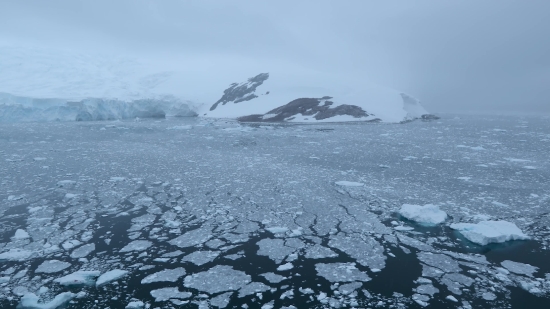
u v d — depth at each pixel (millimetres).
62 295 6801
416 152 23516
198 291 7125
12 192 13680
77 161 19688
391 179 15984
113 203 12445
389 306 6613
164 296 6938
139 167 18234
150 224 10586
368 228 10320
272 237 9703
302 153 23234
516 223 10695
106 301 6793
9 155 21391
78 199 12867
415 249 9039
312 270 7965
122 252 8812
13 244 9203
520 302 6723
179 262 8328
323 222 10750
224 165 18953
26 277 7664
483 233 9484
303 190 14047
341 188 14383
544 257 8609
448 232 10141
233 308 6559
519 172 17391
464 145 26828
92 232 9984
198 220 10922
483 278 7609
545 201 12703
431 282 7453
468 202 12625
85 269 7992
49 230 10102
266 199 12906
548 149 24672
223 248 9047
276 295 6984
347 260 8430
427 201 12734
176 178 15938
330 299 6828
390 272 7879
